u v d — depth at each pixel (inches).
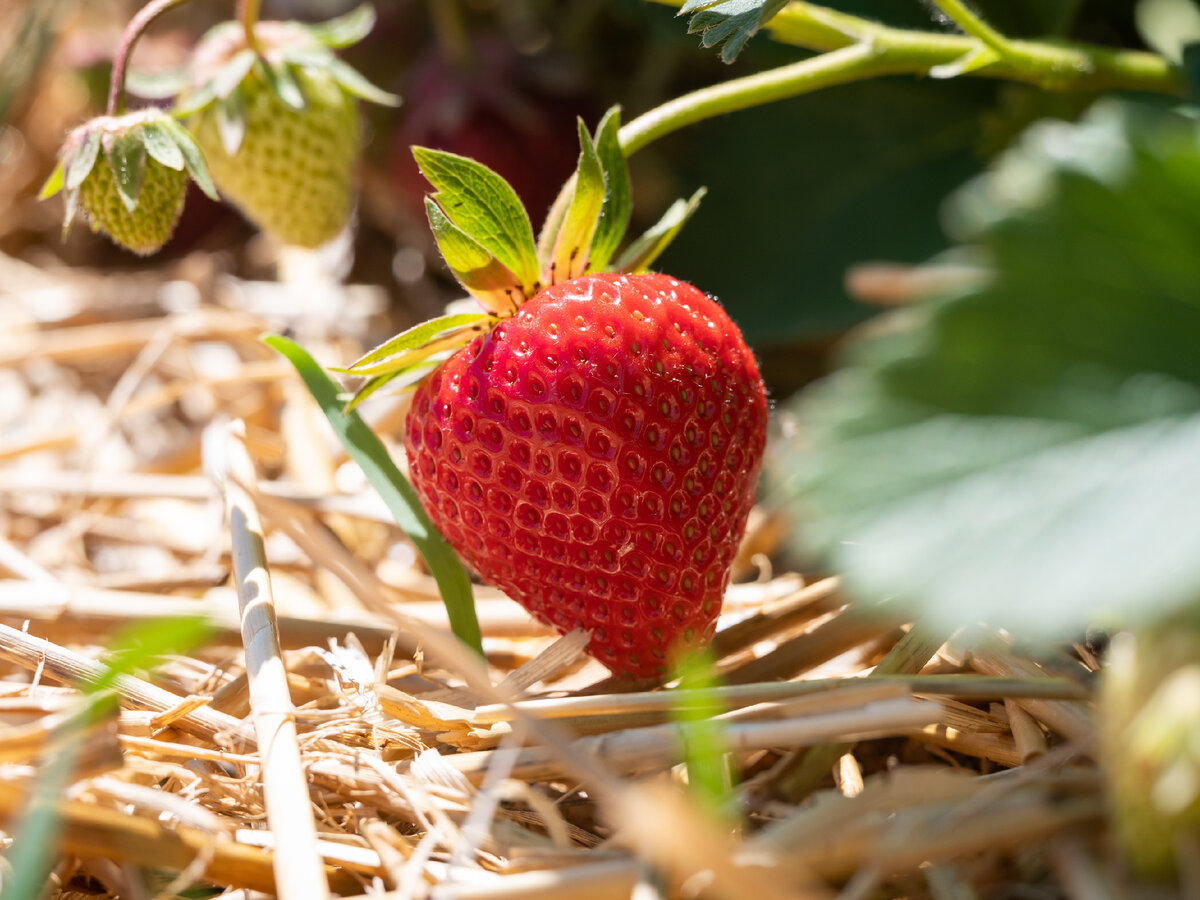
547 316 7.9
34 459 11.8
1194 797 6.2
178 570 10.0
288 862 7.0
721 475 8.0
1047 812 6.8
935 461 6.2
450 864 7.1
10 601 9.0
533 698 8.2
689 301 8.1
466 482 8.0
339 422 8.6
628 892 6.9
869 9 10.9
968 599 6.1
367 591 7.1
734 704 7.5
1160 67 9.4
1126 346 6.3
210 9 16.1
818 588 8.7
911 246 11.2
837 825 6.9
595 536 7.9
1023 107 10.6
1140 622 6.2
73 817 6.9
